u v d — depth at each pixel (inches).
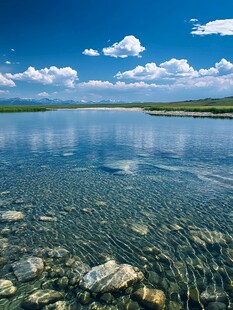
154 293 295.0
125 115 4138.8
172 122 2652.6
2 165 920.3
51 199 597.0
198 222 482.6
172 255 378.0
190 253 382.9
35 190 657.6
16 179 750.5
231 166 885.8
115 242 414.0
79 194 629.3
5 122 2864.2
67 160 1002.7
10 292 297.9
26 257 367.2
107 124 2583.7
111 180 741.3
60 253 379.2
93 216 509.0
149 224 475.8
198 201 582.2
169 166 893.8
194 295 297.3
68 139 1576.0
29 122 2874.0
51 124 2630.4
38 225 468.4
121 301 285.7
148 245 405.4
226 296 295.9
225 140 1469.0
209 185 690.2
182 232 445.7
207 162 946.7
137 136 1680.6
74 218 499.2
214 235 435.2
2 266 346.0
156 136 1664.6
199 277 328.8
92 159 1018.1
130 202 578.9
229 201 581.3
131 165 913.5
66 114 4635.8
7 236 427.5
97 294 295.0
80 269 341.4
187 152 1136.8
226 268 347.3
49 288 305.1
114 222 483.8
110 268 331.6
